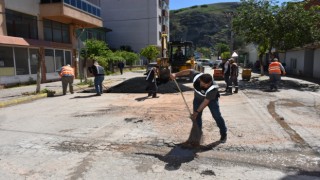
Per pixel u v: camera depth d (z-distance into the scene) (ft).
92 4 91.91
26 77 66.18
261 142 19.40
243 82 66.90
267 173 14.61
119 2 175.73
